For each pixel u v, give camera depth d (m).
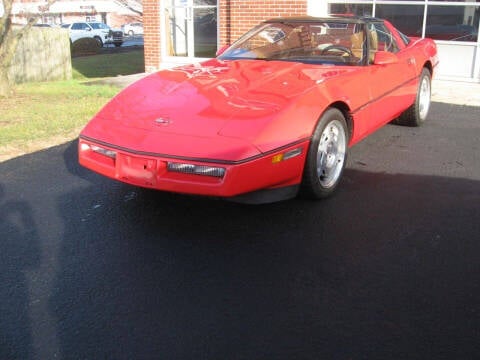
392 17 10.82
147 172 3.69
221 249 3.56
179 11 12.48
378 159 5.45
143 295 3.03
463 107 8.05
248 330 2.69
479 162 5.33
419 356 2.48
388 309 2.85
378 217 4.03
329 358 2.47
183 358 2.49
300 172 3.97
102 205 4.37
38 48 14.73
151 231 3.87
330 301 2.93
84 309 2.90
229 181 3.50
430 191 4.55
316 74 4.56
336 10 11.23
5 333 2.70
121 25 57.84
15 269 3.34
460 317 2.77
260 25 5.78
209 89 4.25
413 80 6.14
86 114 8.09
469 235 3.72
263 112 3.81
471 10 10.08
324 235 3.74
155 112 4.01
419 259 3.38
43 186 4.84
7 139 6.51
